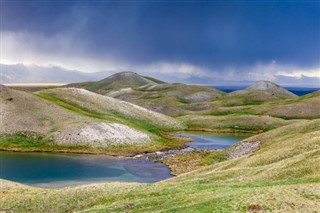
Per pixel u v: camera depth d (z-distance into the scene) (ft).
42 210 139.64
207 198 111.34
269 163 185.57
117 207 122.52
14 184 192.54
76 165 289.33
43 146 352.69
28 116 411.13
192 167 283.79
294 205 89.81
